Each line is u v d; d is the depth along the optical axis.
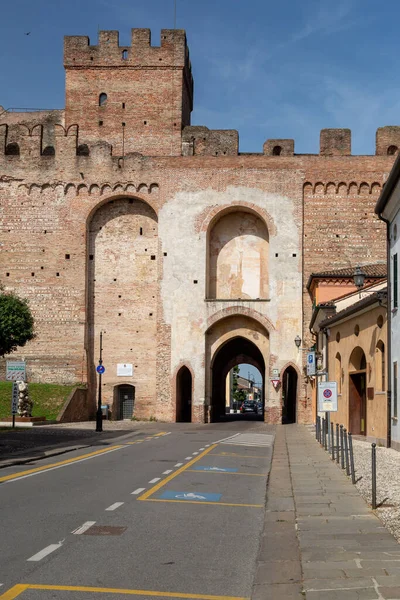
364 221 61.50
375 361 31.69
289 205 61.66
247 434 43.69
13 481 18.94
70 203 63.28
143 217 64.06
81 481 18.97
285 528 12.72
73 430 45.38
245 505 15.41
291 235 61.31
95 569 9.59
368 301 31.08
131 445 33.34
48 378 61.75
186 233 61.75
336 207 61.62
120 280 63.56
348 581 8.97
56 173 63.59
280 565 9.98
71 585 8.80
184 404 65.12
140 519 13.33
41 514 13.64
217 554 10.63
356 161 62.00
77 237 62.84
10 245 63.16
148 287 63.34
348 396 36.66
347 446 20.20
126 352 62.84
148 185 62.81
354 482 18.06
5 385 58.06
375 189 61.84
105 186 63.22
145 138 70.31
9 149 67.75
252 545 11.29
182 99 71.44
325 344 45.56
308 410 59.41
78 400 59.09
